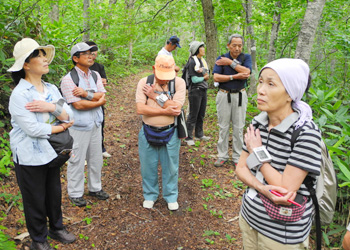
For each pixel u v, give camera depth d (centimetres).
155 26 1152
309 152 146
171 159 321
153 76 314
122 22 1015
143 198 364
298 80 147
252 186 164
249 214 170
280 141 155
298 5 738
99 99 323
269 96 151
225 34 1191
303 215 156
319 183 161
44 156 233
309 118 154
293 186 148
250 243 181
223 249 275
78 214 323
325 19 745
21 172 234
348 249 141
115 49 1208
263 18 682
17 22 446
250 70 413
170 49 508
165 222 316
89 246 276
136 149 520
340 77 658
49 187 256
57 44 536
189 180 410
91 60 324
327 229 289
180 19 1195
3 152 358
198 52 508
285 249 157
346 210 294
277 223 157
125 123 665
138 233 296
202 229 304
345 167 254
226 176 422
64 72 536
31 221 246
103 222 312
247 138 168
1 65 445
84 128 320
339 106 387
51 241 278
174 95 312
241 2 696
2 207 308
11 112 225
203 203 353
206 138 556
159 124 307
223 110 430
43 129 228
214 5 838
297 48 423
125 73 1280
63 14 1166
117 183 400
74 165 325
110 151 504
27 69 231
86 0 845
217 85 431
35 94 233
